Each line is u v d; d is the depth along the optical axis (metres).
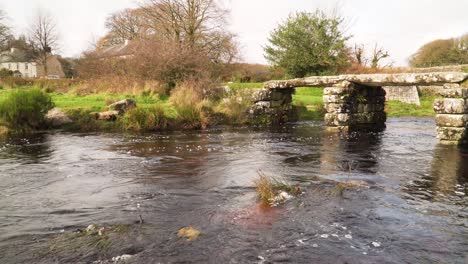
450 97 12.93
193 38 28.69
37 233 5.42
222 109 19.88
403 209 6.34
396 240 5.12
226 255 4.70
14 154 11.53
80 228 5.60
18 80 30.27
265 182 7.31
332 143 13.81
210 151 12.02
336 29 34.19
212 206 6.52
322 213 6.12
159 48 23.92
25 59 75.06
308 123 20.89
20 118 16.39
